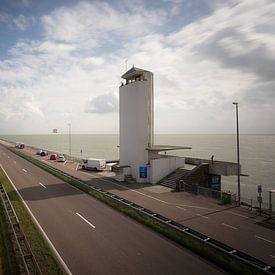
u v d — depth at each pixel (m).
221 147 181.50
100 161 50.88
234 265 14.66
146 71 40.88
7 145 123.75
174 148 41.41
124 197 30.66
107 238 18.75
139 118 39.97
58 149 151.62
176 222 22.16
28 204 27.20
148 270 14.55
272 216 23.97
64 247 17.27
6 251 16.53
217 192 30.03
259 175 73.69
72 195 31.20
